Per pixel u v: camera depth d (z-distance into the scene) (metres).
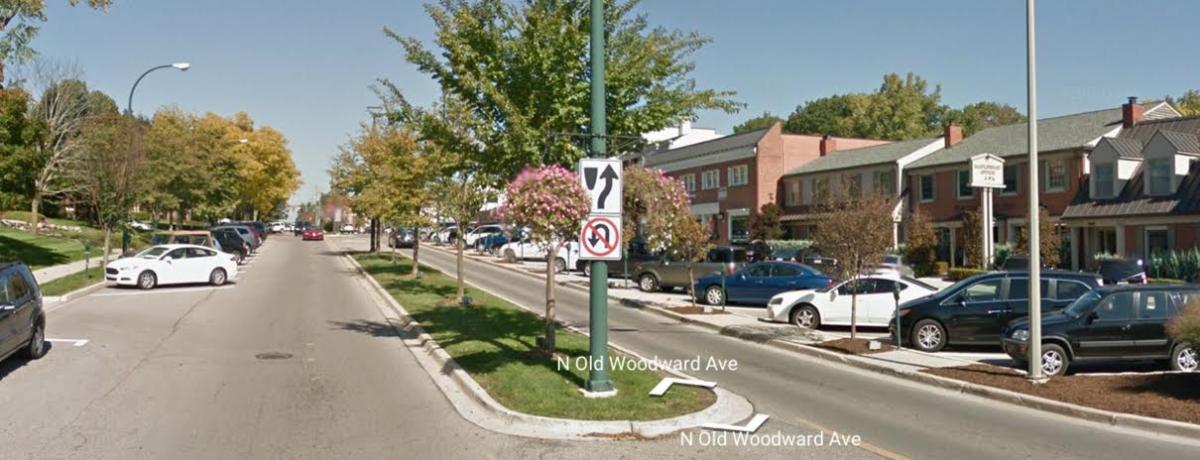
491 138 13.41
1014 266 29.59
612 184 10.50
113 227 33.94
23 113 42.22
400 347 15.18
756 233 46.56
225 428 9.07
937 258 40.19
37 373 12.18
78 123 52.56
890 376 13.34
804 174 48.03
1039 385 11.67
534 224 10.48
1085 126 36.97
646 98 14.28
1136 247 31.34
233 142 64.88
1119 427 9.79
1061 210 35.12
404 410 10.05
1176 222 29.78
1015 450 8.67
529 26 13.03
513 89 13.33
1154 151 31.16
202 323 18.34
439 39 13.57
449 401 10.55
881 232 15.79
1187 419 9.60
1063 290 15.58
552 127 12.87
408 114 15.20
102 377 11.91
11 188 41.69
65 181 51.25
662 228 19.17
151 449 8.18
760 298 24.27
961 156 39.53
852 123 79.75
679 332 18.91
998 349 15.97
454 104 13.56
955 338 15.69
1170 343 12.86
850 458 8.26
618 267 33.66
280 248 56.06
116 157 31.03
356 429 9.12
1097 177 33.22
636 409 9.64
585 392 10.38
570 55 12.85
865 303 18.77
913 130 77.94
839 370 13.93
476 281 32.09
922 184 41.53
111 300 23.36
